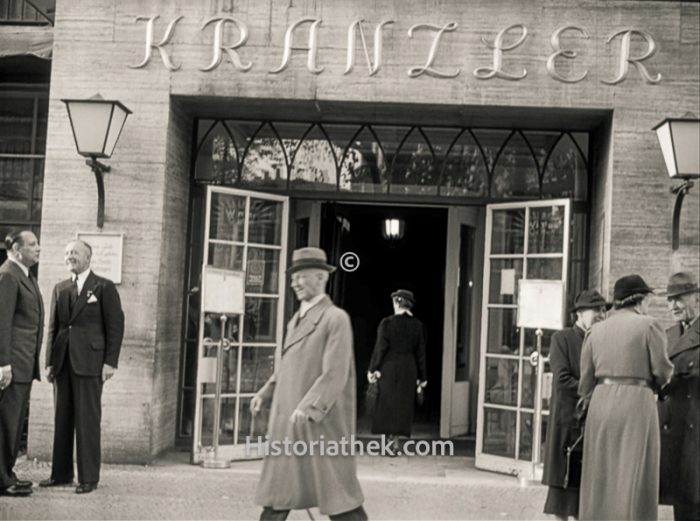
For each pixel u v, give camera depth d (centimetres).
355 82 899
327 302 608
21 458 905
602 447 614
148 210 901
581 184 980
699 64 887
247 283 967
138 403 887
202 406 922
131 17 907
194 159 991
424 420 1308
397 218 1423
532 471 880
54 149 908
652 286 881
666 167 878
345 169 993
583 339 684
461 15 898
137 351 892
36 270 999
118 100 890
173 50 906
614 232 884
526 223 945
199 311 953
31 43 938
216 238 948
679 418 675
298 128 996
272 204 985
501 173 988
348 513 586
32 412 898
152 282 896
